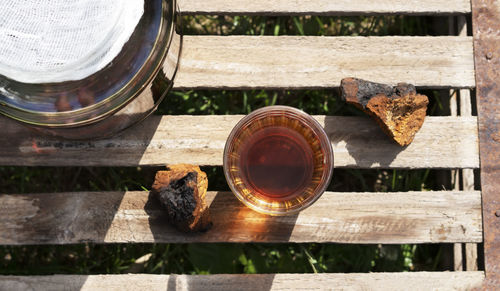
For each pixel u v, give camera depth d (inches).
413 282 26.8
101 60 22.7
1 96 23.5
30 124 23.9
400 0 27.5
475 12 27.4
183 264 30.2
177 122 27.2
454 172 28.6
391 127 26.5
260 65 27.3
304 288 26.8
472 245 28.0
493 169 27.0
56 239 26.9
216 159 27.0
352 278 26.9
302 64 27.3
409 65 27.3
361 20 30.5
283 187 25.5
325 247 29.6
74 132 25.5
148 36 24.0
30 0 22.7
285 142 25.8
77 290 26.8
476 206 27.0
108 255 30.1
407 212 27.0
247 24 29.5
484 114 27.1
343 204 27.0
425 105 26.6
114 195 27.1
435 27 30.1
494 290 26.7
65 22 22.7
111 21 22.7
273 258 30.0
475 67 27.2
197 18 30.1
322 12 27.4
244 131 24.9
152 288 26.8
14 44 22.5
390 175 30.2
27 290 26.7
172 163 27.0
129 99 24.1
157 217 27.0
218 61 27.3
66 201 27.0
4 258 30.0
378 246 29.7
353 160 27.1
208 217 26.4
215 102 30.1
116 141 27.1
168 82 26.3
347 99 26.5
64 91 23.3
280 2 27.4
